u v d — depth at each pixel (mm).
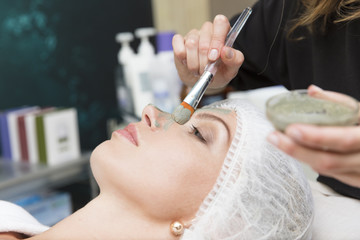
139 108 2217
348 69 1104
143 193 1000
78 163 2240
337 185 1263
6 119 2221
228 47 1049
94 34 2564
